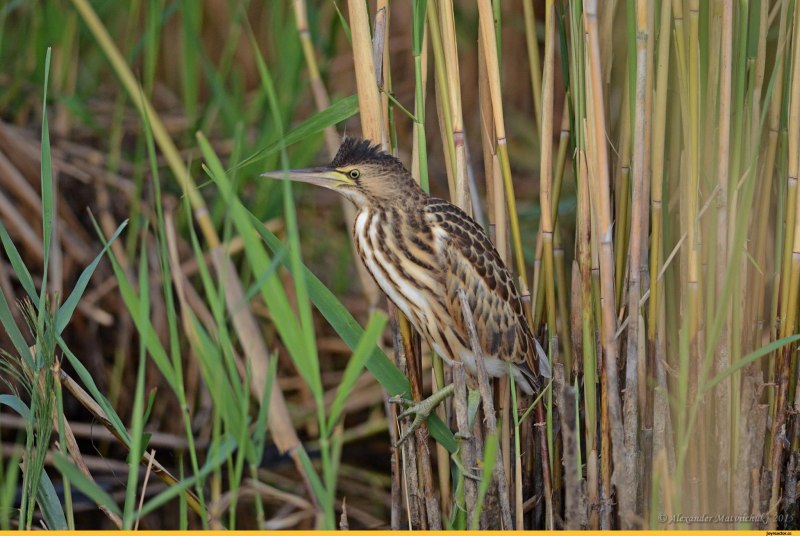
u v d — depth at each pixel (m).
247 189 10.40
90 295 9.58
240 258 9.79
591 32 5.54
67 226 9.87
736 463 6.48
